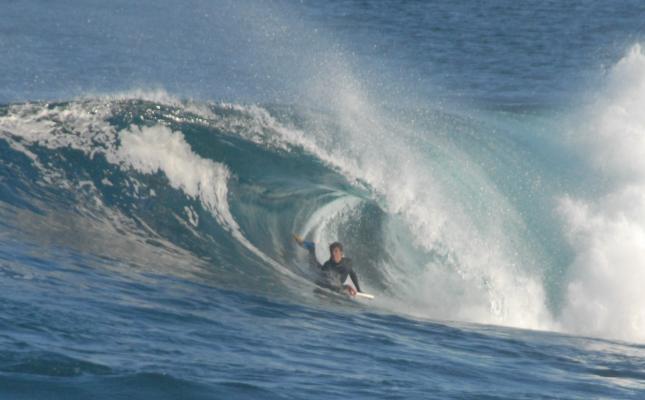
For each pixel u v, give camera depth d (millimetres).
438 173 67000
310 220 60219
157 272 47844
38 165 57844
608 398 33812
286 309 45344
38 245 47594
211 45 165875
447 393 31125
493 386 33594
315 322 43219
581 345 47906
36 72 131250
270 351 34781
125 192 57688
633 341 54875
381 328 44500
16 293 36750
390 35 198000
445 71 159250
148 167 59656
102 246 50375
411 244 60812
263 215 59156
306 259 57375
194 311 40375
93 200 56406
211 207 58688
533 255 62062
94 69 137625
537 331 52562
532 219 64875
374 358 36250
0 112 60656
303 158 64188
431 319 51250
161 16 198000
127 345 31812
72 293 39094
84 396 24641
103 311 36688
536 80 153000
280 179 61500
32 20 185375
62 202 55344
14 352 27953
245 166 61625
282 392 27781
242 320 40406
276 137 64750
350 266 54469
